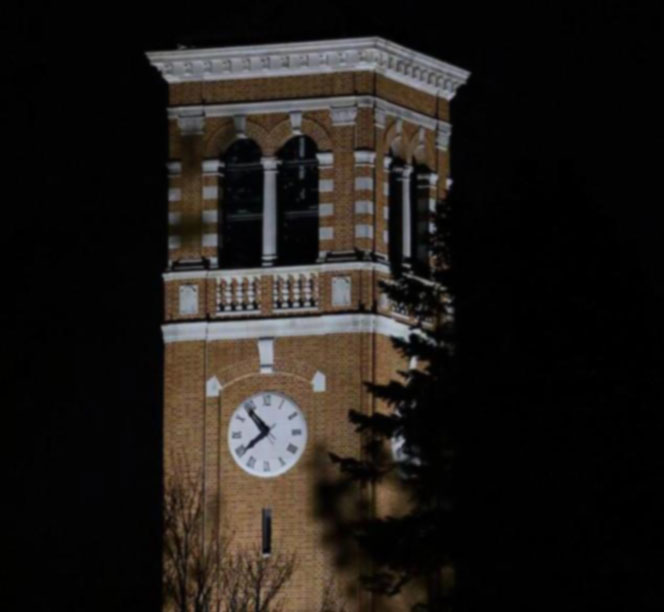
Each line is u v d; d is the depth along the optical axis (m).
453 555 198.25
